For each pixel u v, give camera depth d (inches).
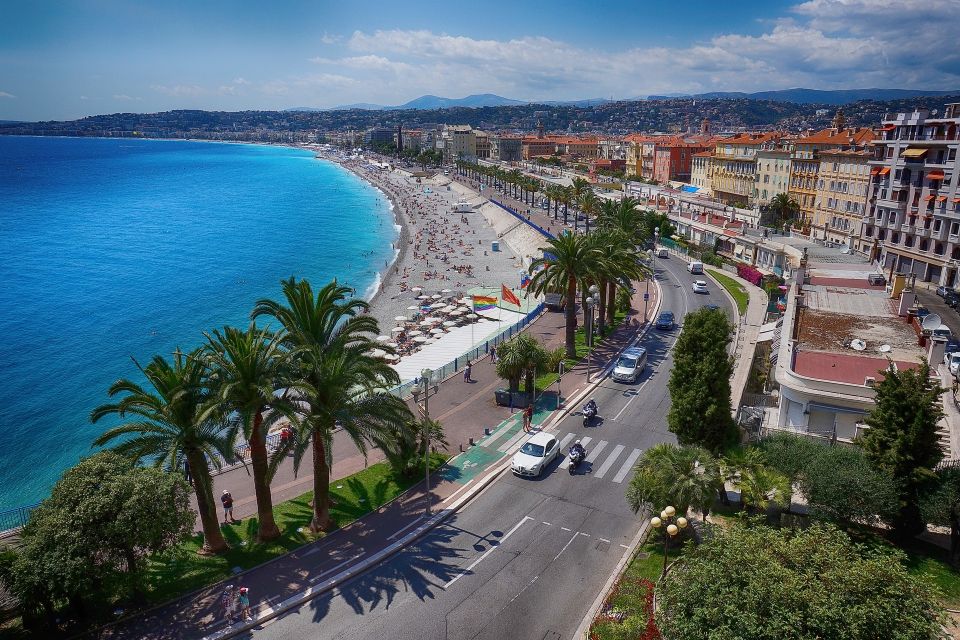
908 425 1058.1
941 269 2999.5
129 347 2999.5
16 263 4862.2
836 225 3956.7
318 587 1063.6
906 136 3235.7
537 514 1298.0
